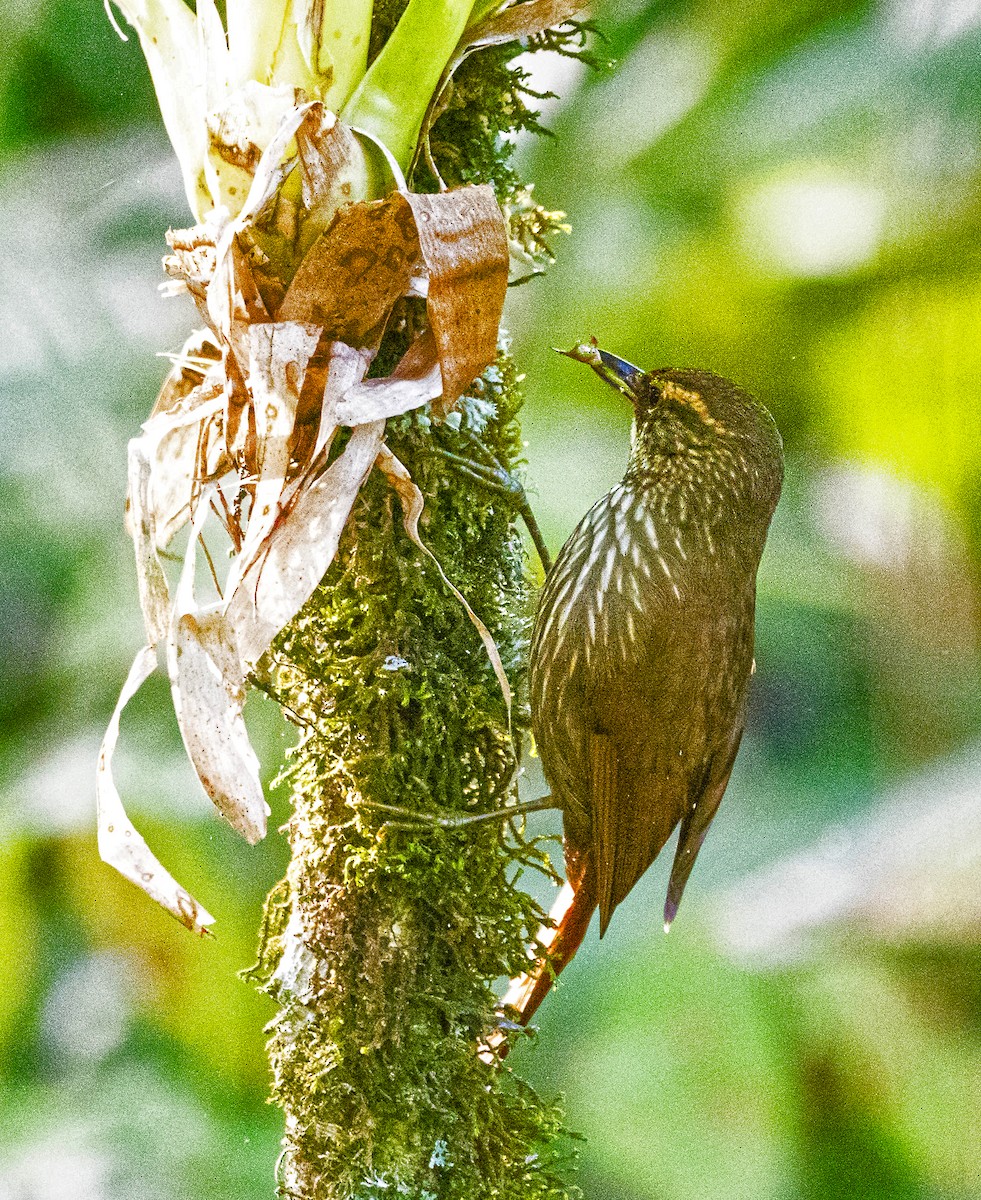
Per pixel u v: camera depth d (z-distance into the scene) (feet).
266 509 16.40
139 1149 34.14
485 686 18.56
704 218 35.68
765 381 37.55
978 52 28.02
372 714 17.75
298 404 17.01
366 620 17.78
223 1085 34.99
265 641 16.74
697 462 23.89
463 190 16.43
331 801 17.97
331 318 16.53
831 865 36.04
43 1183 33.47
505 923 18.63
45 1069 34.50
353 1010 17.49
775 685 41.24
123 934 33.99
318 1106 17.37
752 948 36.29
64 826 33.35
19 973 34.06
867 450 37.04
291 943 17.89
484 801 18.48
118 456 34.99
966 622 37.32
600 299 36.96
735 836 39.70
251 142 16.37
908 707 37.91
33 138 35.19
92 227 34.91
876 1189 37.63
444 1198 17.40
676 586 23.16
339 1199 17.17
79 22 34.91
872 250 32.14
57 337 34.55
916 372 34.01
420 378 17.02
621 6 32.89
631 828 23.50
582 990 38.34
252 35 16.42
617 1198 37.09
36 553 35.06
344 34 16.44
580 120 33.14
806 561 38.75
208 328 17.67
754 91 32.17
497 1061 18.19
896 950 37.37
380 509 17.80
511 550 19.27
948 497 36.09
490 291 16.56
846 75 31.07
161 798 33.27
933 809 33.27
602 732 23.03
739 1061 37.37
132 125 35.53
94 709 34.63
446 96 17.26
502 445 19.36
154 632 17.93
